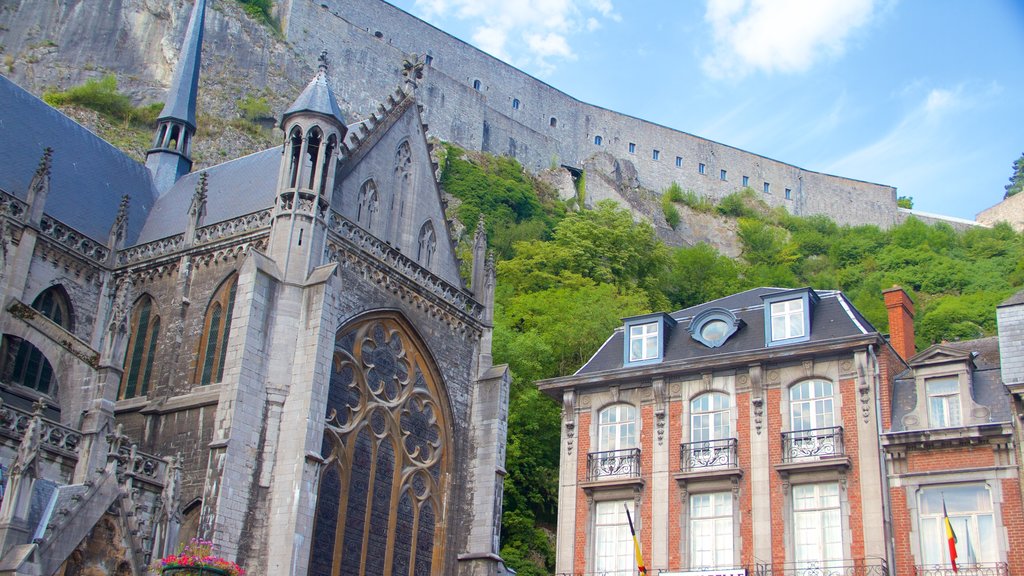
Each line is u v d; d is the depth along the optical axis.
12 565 25.31
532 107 141.12
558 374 61.44
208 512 32.69
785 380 36.47
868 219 159.38
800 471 34.69
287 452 34.53
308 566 35.28
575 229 91.12
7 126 43.16
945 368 34.09
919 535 32.34
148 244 42.38
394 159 45.22
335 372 38.53
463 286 47.75
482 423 44.72
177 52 95.75
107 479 28.75
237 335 35.19
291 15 109.50
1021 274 112.81
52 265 40.62
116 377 32.81
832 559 33.22
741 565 34.41
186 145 54.56
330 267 37.22
